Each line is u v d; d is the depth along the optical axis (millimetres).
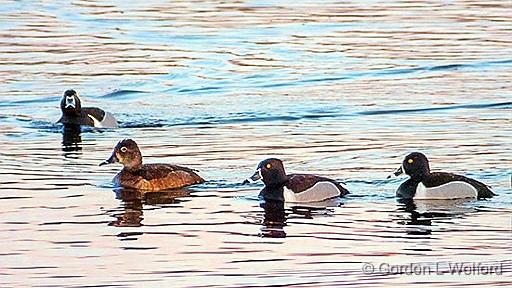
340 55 33812
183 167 21312
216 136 25125
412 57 33500
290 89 29922
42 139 25234
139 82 31109
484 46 34938
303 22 38938
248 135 25125
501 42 35500
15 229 18109
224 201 19859
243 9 41500
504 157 22562
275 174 20094
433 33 36969
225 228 18188
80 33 37500
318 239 17547
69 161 22984
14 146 24469
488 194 19922
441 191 19797
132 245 17297
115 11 41375
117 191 20531
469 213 19000
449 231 17953
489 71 31812
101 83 31047
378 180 21062
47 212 19109
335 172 21609
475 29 37656
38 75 31844
